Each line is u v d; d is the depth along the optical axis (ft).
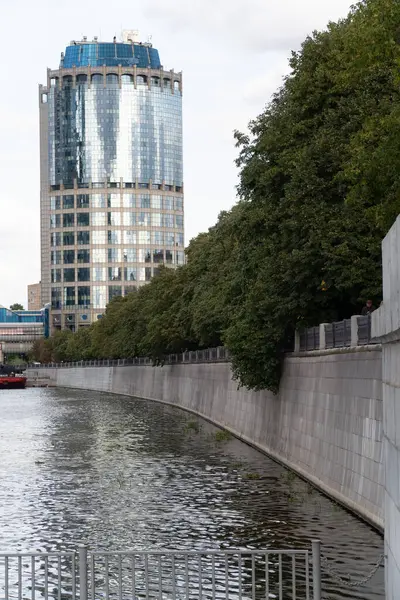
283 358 187.21
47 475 172.76
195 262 373.61
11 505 137.59
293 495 137.39
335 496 131.54
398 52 118.21
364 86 149.79
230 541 106.32
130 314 536.01
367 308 147.23
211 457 194.18
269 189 181.68
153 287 513.45
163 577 92.32
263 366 189.06
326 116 162.30
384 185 120.67
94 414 366.84
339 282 156.35
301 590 84.17
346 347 134.21
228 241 309.01
